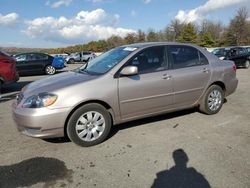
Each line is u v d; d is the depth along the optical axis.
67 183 3.32
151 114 5.01
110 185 3.26
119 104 4.56
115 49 5.46
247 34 59.75
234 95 8.09
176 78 5.12
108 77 4.47
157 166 3.69
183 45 5.46
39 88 4.33
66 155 4.07
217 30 69.44
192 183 3.27
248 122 5.40
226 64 6.03
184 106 5.43
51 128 4.09
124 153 4.10
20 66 16.33
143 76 4.77
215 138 4.60
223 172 3.49
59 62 18.08
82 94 4.21
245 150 4.11
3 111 6.80
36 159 3.96
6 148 4.36
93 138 4.39
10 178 3.45
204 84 5.58
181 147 4.27
